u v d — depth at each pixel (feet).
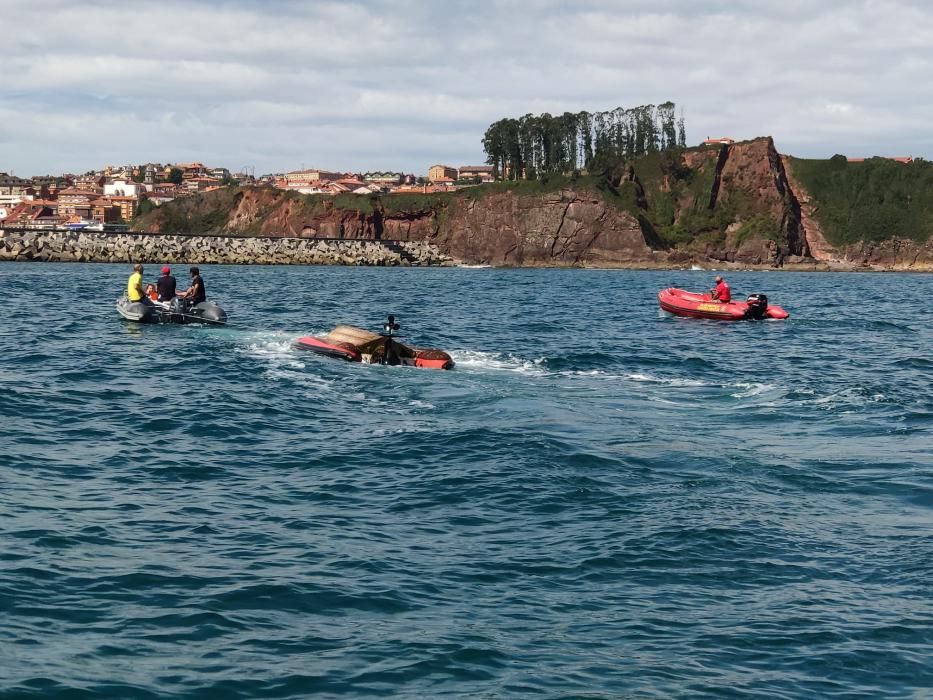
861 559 37.73
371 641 30.09
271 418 63.77
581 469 50.98
